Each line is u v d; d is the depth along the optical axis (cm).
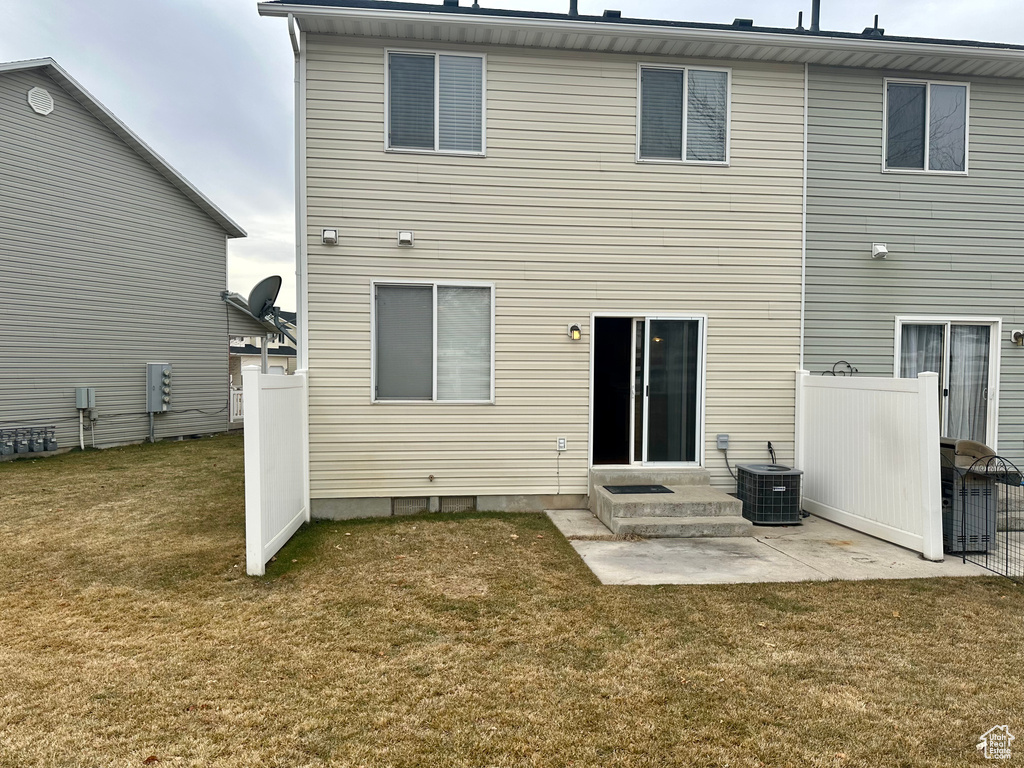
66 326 1278
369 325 702
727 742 277
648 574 511
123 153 1402
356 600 452
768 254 761
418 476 717
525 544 599
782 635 392
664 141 747
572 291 735
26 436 1196
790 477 686
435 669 345
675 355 758
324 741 275
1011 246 795
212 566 528
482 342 730
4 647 369
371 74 693
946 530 585
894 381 605
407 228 706
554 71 723
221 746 270
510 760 262
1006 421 796
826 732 285
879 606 443
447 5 716
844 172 770
